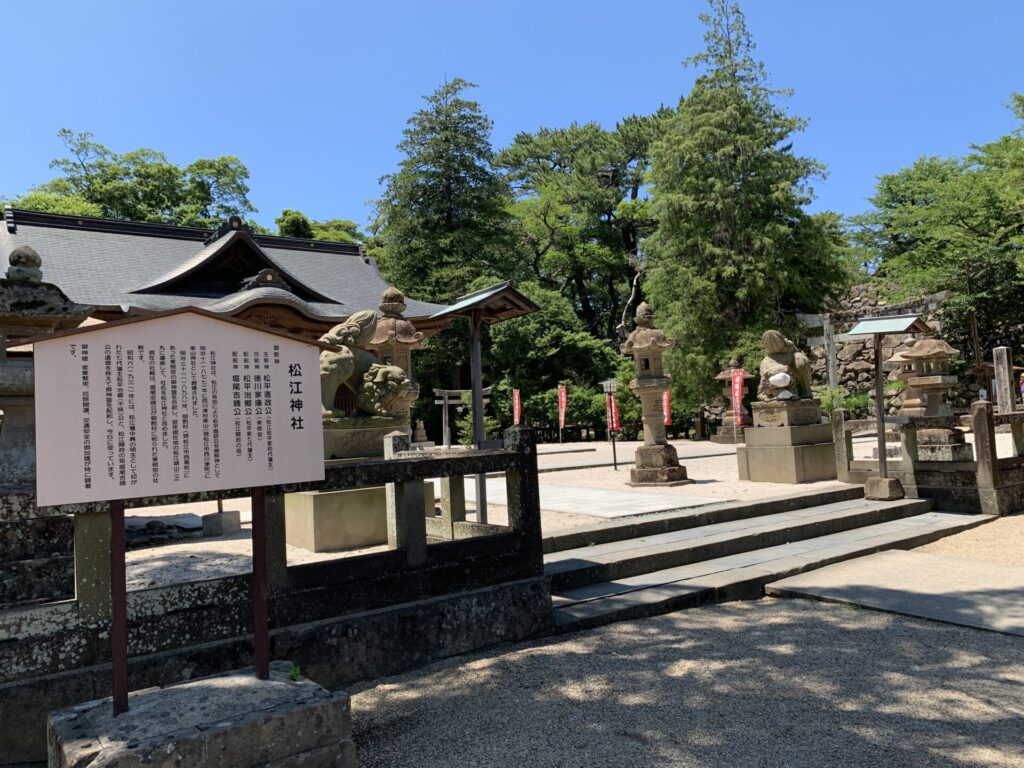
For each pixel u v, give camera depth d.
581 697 3.58
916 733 3.09
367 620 3.86
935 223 25.62
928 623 4.77
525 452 4.63
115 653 2.66
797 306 27.30
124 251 19.70
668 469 11.00
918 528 7.94
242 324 3.10
